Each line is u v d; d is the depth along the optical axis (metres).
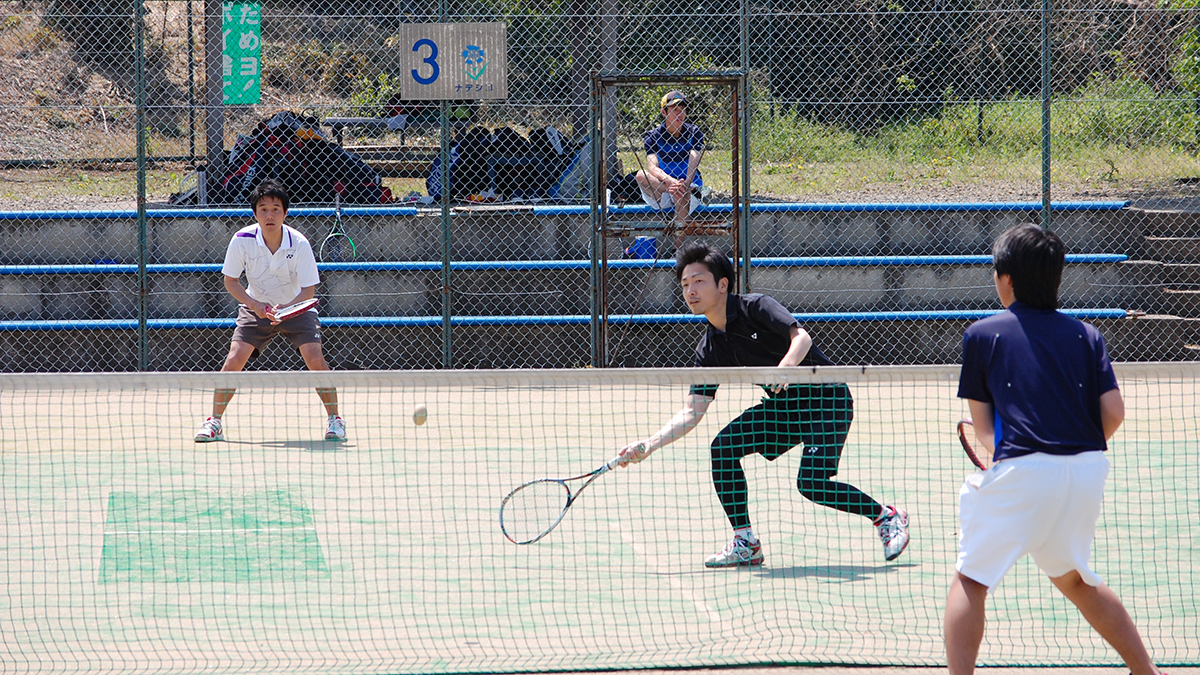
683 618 8.20
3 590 8.87
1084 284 22.05
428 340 21.00
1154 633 7.91
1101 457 6.33
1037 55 27.53
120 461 13.68
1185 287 21.73
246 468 13.29
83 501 11.73
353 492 12.15
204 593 8.81
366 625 8.06
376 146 29.05
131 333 20.75
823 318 21.11
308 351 15.38
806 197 25.48
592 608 8.45
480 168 23.69
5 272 20.83
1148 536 10.47
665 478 12.85
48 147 31.00
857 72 27.73
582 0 23.78
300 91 30.45
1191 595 8.77
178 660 7.33
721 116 26.03
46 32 34.06
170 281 21.12
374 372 8.34
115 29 34.09
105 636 7.82
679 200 20.45
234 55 20.44
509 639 7.77
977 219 22.67
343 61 30.58
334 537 10.43
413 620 8.18
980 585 6.39
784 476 12.88
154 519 11.05
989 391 6.52
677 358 21.05
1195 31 26.20
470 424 15.96
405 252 22.14
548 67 24.70
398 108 24.84
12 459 13.75
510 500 10.34
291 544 10.20
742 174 19.94
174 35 35.44
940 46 27.84
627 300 21.50
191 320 20.80
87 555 9.84
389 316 21.36
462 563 9.63
